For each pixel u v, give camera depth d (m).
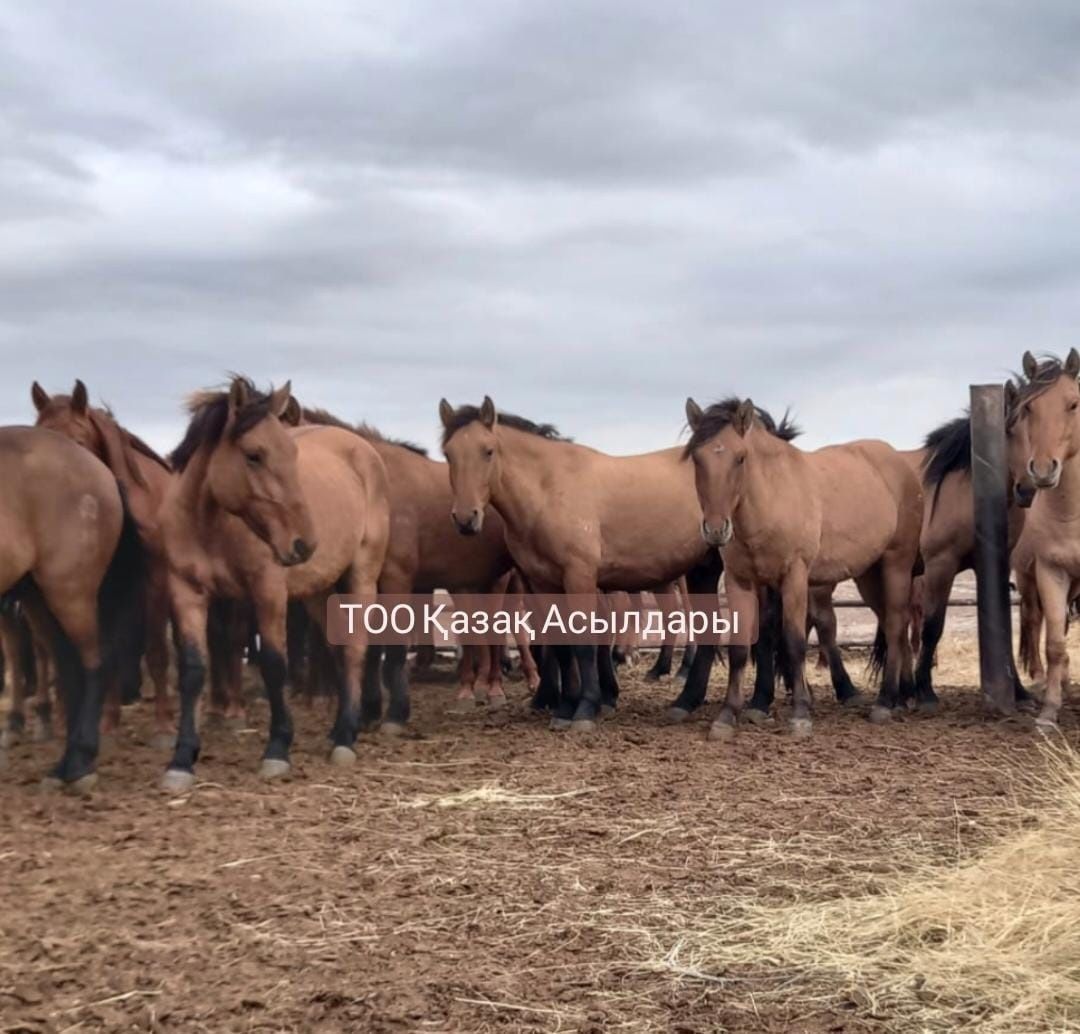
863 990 4.44
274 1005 4.39
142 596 8.59
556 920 5.20
